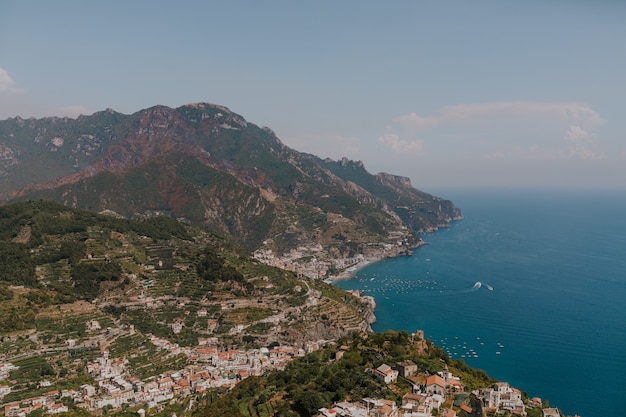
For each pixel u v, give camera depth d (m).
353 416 174.62
